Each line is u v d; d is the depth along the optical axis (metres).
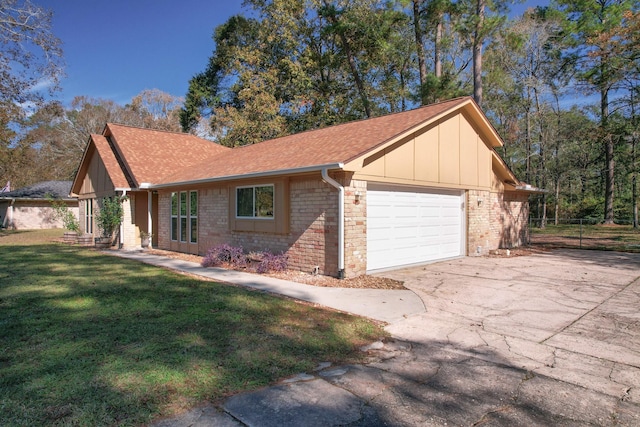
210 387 3.46
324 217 9.08
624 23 19.48
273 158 11.53
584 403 3.41
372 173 9.36
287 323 5.47
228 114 28.47
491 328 5.59
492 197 14.43
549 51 25.53
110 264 11.04
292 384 3.64
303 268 9.59
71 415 2.91
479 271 10.12
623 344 4.94
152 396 3.24
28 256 12.69
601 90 22.47
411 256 10.93
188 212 13.99
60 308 6.02
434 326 5.67
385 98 26.17
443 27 23.41
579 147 31.56
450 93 19.84
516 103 27.94
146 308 6.07
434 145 11.23
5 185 34.72
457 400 3.43
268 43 29.00
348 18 23.88
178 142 19.80
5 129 24.69
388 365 4.22
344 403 3.30
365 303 6.87
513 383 3.80
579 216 32.62
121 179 16.00
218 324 5.29
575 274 9.71
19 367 3.76
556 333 5.37
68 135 42.28
